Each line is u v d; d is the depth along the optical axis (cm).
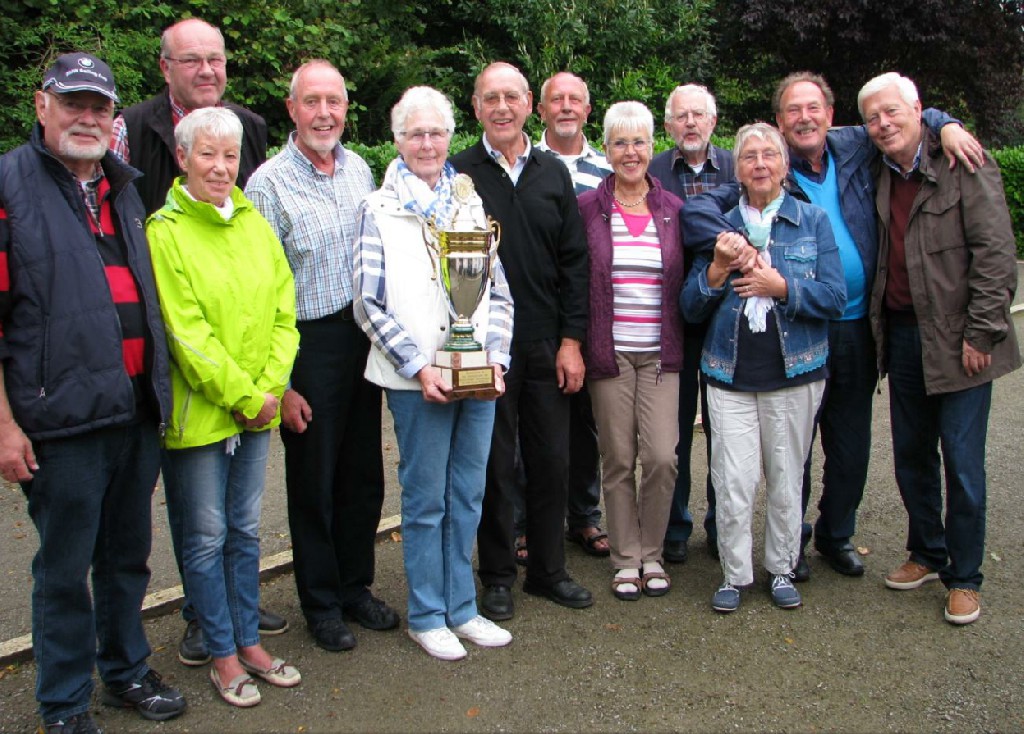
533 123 1144
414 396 328
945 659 340
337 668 337
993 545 442
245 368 300
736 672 333
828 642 354
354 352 339
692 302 370
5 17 829
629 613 379
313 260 331
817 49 1825
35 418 262
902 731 297
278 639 358
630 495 394
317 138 328
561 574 390
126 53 841
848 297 392
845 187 394
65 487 270
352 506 360
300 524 344
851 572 411
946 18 1708
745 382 368
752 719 304
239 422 303
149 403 287
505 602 375
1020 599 386
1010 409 687
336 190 339
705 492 521
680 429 421
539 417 374
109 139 273
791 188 392
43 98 266
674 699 316
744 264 358
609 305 379
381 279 325
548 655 346
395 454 592
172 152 340
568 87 446
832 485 410
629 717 306
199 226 295
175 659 344
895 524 472
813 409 374
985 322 353
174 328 286
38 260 260
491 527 376
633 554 395
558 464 378
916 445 392
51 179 266
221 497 307
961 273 362
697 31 1372
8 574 420
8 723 303
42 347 262
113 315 271
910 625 366
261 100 973
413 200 327
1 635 363
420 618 348
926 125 375
